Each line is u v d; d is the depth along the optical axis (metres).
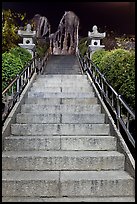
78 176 4.07
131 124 5.20
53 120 5.89
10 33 13.77
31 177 4.00
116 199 3.79
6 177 3.99
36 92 7.50
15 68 7.38
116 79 5.64
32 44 11.86
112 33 17.02
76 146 4.95
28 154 4.55
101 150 4.93
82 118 5.91
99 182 3.90
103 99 6.63
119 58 5.86
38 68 11.84
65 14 23.22
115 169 4.42
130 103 5.00
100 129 5.48
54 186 3.88
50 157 4.38
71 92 7.64
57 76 9.52
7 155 4.46
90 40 12.77
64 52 24.22
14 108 5.97
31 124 5.51
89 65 10.32
